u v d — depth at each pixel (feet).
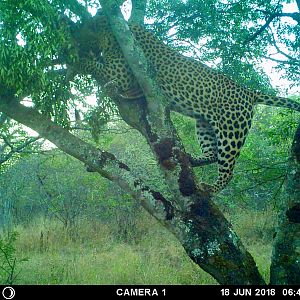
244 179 35.63
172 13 26.27
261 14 25.81
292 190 17.35
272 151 38.52
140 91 19.48
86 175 48.49
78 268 26.81
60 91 19.20
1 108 18.57
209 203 17.76
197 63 20.95
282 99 21.57
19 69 16.74
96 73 20.38
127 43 18.17
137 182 18.07
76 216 48.39
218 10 25.80
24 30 16.10
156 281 23.91
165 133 18.17
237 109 20.80
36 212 58.54
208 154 21.95
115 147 52.70
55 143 18.60
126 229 42.80
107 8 18.34
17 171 54.85
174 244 35.09
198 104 20.66
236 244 17.24
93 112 22.76
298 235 16.97
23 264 29.14
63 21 18.35
